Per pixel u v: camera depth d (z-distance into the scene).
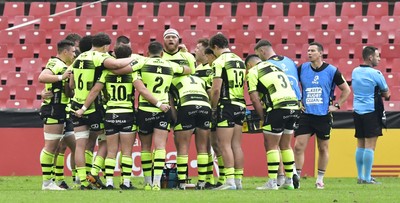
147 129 36.88
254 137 51.59
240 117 38.12
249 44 70.12
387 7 73.19
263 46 39.91
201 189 38.06
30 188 39.97
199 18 72.31
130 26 72.44
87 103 36.22
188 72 37.81
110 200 30.22
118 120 36.38
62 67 36.81
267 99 37.34
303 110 40.06
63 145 39.62
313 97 39.81
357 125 43.56
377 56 43.44
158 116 36.59
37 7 75.38
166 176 39.81
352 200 31.31
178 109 37.66
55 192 34.75
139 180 47.34
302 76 40.09
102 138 38.12
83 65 36.25
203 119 37.88
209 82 40.44
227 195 33.19
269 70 37.44
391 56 67.81
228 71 37.53
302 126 40.12
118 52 36.66
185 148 38.00
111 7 74.44
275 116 37.06
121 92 36.44
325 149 40.31
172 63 37.41
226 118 37.59
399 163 51.06
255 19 72.06
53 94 36.97
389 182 45.69
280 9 73.75
